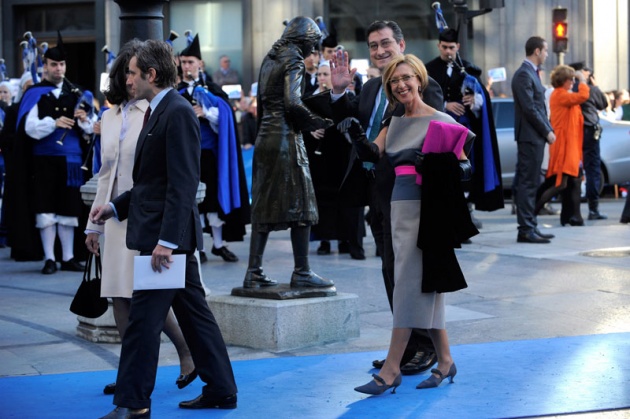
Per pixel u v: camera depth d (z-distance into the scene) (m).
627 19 27.33
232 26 25.94
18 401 6.67
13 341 8.45
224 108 12.81
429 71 13.50
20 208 12.48
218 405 6.38
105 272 6.63
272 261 12.92
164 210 5.86
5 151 12.93
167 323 6.80
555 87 15.66
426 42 25.53
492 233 15.13
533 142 13.74
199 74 13.11
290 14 25.34
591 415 6.12
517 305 9.57
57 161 12.36
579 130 15.67
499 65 25.50
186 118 5.90
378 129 7.26
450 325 8.78
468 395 6.58
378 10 25.53
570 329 8.53
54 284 11.52
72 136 12.46
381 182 6.77
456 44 13.39
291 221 8.12
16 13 27.00
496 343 8.05
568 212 15.98
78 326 8.62
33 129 12.19
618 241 13.84
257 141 8.20
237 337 8.19
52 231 12.46
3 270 12.77
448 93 13.41
